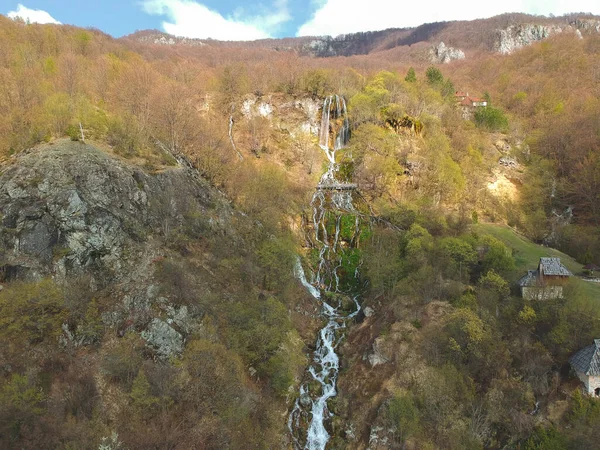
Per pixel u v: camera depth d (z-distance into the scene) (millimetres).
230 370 39406
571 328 38531
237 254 57594
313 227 73562
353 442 40438
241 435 38000
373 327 50625
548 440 33219
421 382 40156
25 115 56781
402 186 80188
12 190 45531
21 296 37375
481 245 54594
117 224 48000
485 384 38812
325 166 89750
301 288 61062
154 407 35812
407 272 53812
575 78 120875
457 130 93250
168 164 61375
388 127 90938
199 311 44969
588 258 60750
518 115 116312
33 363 36156
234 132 93062
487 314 42969
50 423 32000
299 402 45062
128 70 78125
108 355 38625
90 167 49688
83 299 41562
